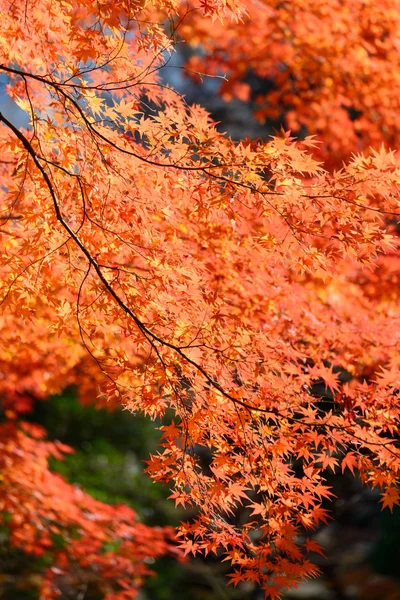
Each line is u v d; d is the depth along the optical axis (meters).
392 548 11.88
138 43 3.14
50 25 3.28
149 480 12.04
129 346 4.15
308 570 3.17
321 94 6.64
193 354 3.11
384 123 6.40
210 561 11.23
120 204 3.12
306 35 6.42
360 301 4.58
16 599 8.66
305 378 3.41
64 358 5.36
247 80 11.65
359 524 13.29
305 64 6.70
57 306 3.18
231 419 3.12
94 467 11.84
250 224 3.65
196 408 3.08
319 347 4.09
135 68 3.26
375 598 11.15
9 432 6.98
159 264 3.10
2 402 8.66
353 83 6.43
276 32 6.73
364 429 3.13
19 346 4.80
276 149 2.86
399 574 11.73
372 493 8.05
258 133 12.44
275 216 3.13
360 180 2.85
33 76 2.93
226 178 2.99
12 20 3.36
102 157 3.03
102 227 2.99
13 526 6.44
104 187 3.09
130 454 13.00
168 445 3.18
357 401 3.33
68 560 7.00
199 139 2.99
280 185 2.93
